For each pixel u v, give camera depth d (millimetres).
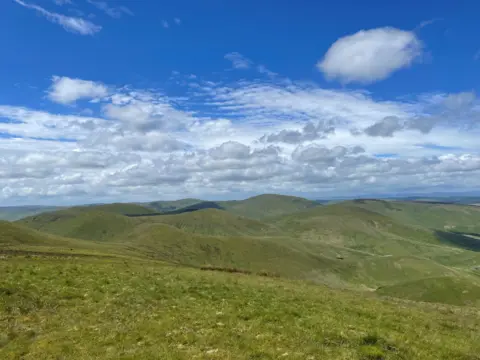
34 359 17656
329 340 22328
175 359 17406
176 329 22844
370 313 32812
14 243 125312
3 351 18750
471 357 22062
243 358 17734
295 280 67188
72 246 154750
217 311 28375
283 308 31094
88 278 38812
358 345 21672
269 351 19000
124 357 17484
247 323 25188
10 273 37312
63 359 17641
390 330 26828
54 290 31875
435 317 35969
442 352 22219
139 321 24797
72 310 27203
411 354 21016
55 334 21625
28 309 26688
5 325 22797
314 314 29844
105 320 25141
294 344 20750
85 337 21062
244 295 36750
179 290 37031
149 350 18516
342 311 32625
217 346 19797
